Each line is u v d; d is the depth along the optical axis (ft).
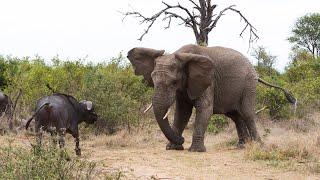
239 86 55.93
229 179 37.76
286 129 72.13
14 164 32.27
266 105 78.64
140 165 42.78
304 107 84.02
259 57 134.00
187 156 48.32
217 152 51.70
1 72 83.92
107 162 43.91
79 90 70.03
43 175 30.68
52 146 34.27
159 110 50.70
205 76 51.57
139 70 54.95
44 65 86.02
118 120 65.05
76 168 36.96
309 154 47.09
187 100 53.98
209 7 126.93
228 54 56.08
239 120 57.57
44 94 71.15
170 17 127.54
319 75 112.37
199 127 52.60
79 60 81.51
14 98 70.69
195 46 54.95
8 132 60.39
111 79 70.03
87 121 46.91
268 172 40.50
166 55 52.39
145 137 61.21
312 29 192.54
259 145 51.55
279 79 101.96
